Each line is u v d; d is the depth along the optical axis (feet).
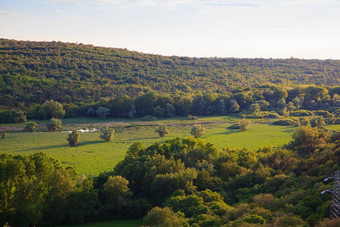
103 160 347.97
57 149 396.78
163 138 475.31
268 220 146.00
